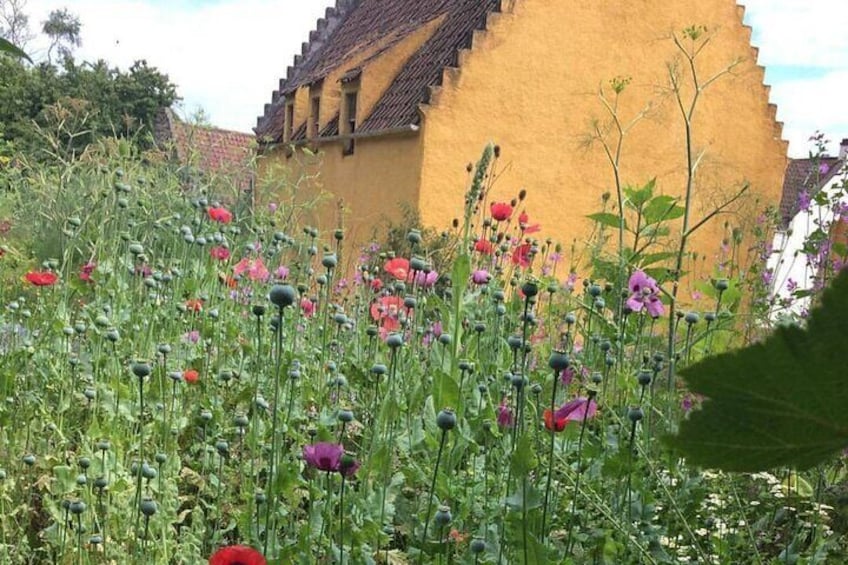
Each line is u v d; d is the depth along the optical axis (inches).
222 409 142.1
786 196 751.7
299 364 139.4
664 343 153.6
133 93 1406.3
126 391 125.1
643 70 700.0
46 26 1930.4
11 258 230.7
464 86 655.8
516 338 100.7
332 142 760.3
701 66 717.9
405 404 125.2
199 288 193.2
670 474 107.0
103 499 105.0
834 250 167.0
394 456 124.5
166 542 99.1
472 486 105.9
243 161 331.9
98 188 235.0
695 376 12.8
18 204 333.1
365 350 173.3
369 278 202.1
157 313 171.0
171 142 340.2
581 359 146.6
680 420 13.7
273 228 243.0
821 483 95.7
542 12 673.0
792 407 12.6
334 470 79.8
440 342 123.6
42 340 147.3
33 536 112.7
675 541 98.6
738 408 12.7
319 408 141.2
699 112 722.2
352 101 751.7
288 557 83.3
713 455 13.3
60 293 179.5
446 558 91.6
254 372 158.7
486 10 681.0
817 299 12.3
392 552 97.7
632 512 98.4
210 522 117.0
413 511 108.3
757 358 12.3
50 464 120.3
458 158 653.9
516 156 668.7
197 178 302.4
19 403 133.0
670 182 708.7
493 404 126.3
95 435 113.1
